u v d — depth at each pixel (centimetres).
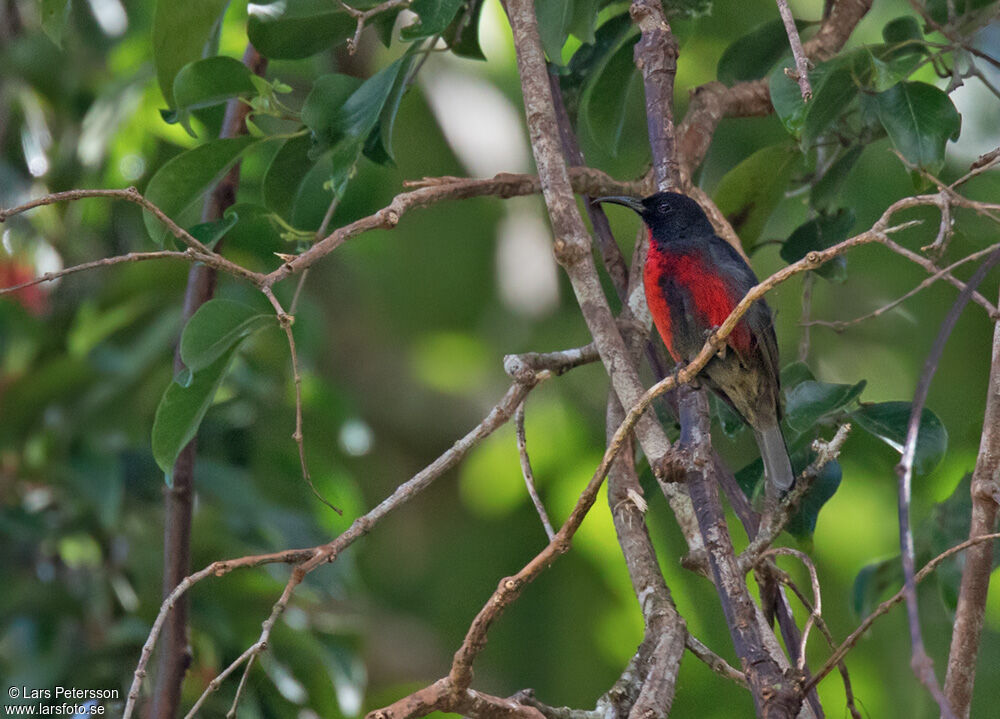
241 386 986
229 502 919
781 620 633
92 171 1062
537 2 719
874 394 1116
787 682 487
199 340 619
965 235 830
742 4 1137
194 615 893
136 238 1070
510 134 1287
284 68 1040
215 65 699
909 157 684
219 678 545
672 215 764
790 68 652
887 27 784
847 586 1098
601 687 1124
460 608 1212
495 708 527
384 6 681
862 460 1045
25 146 1073
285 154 753
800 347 823
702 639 1055
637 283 789
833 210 808
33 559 938
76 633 906
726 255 762
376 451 1380
